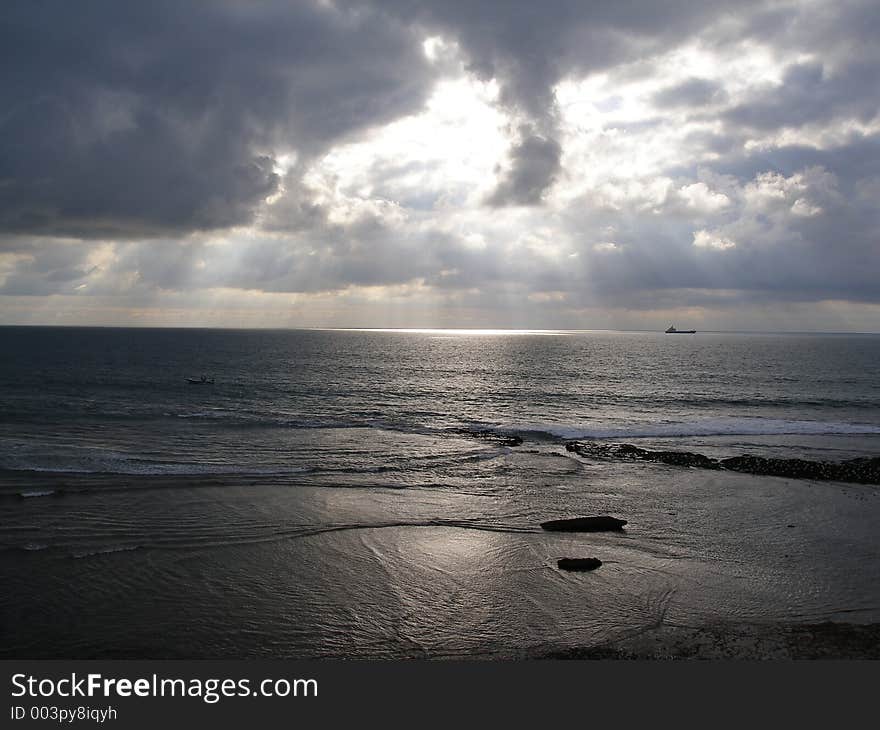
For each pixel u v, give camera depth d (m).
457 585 12.58
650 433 32.34
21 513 16.33
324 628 10.73
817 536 15.93
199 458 23.86
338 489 19.84
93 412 36.34
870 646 10.13
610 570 13.45
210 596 11.84
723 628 10.78
